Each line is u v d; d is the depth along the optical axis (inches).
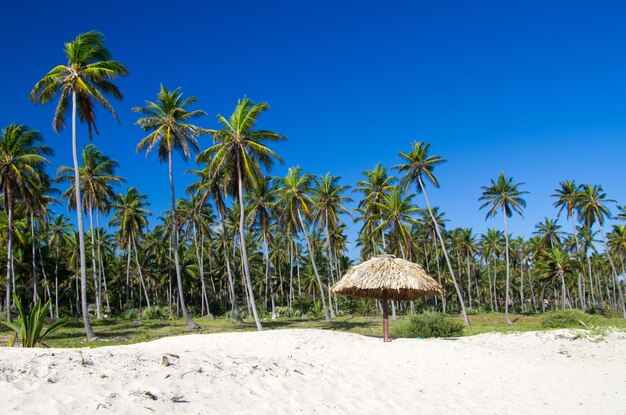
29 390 189.8
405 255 1569.9
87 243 1982.0
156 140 1037.2
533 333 662.5
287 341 573.9
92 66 836.0
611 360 492.7
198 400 215.5
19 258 1578.5
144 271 2158.0
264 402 229.6
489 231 2410.2
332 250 2003.0
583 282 2618.1
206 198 1238.9
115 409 184.4
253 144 932.6
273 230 1827.0
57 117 852.0
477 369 410.9
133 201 1658.5
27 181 1144.8
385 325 623.5
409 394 294.8
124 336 904.3
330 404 247.8
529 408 286.5
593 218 1802.4
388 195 1478.8
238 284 2367.1
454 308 2731.3
